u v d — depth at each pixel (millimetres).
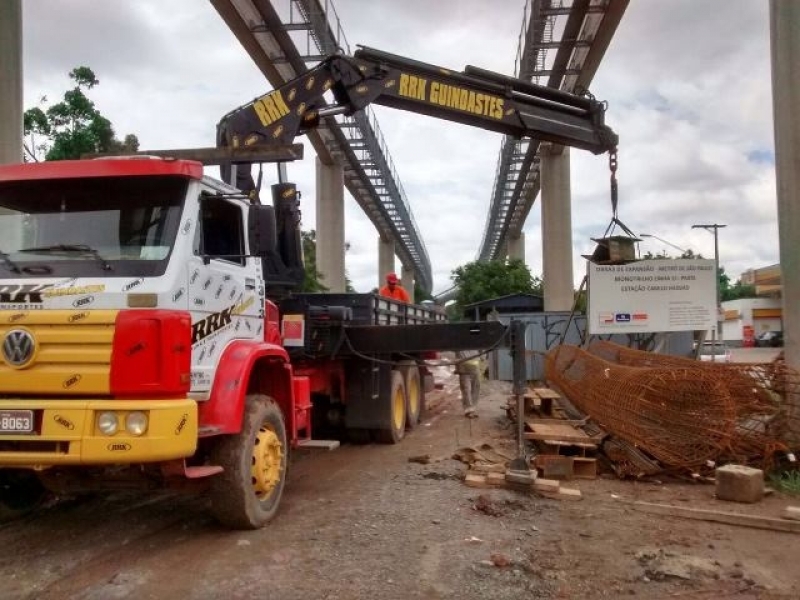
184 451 4758
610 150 10750
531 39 24891
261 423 5938
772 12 9305
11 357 4785
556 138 10539
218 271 5754
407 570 4934
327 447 7133
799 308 8945
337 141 35594
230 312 5961
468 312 30766
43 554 5289
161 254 5156
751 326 61750
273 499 6113
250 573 4855
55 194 5391
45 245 5277
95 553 5301
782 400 8102
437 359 14055
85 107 18266
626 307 12766
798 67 9000
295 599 4445
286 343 8492
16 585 4680
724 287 84500
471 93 10086
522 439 7398
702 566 5078
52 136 17938
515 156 40594
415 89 9820
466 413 12906
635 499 6949
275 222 5984
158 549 5371
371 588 4625
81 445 4605
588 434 8734
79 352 4742
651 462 7824
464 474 7883
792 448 7934
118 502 6727
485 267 52688
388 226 59344
